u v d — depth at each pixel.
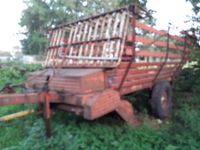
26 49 38.22
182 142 4.39
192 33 7.87
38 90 4.04
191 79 8.54
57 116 4.64
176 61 6.82
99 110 3.69
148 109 6.02
